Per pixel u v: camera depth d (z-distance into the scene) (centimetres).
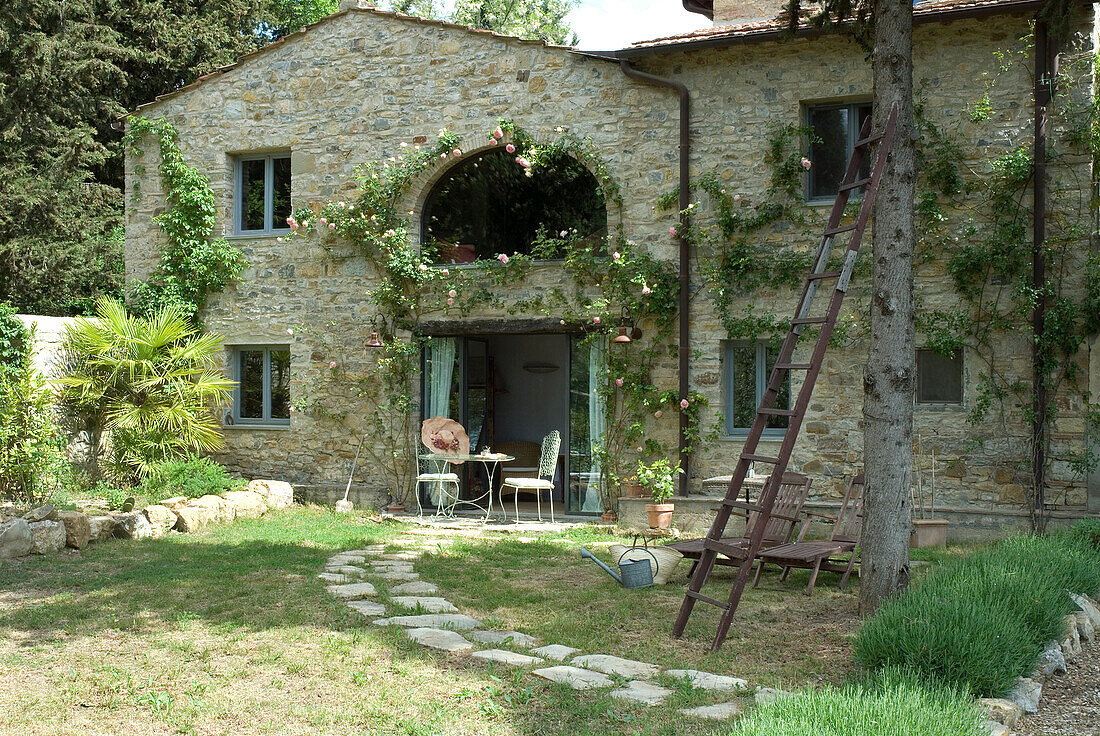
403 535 1012
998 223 948
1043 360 923
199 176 1266
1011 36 950
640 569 746
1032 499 929
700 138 1061
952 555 847
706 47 1032
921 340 979
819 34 973
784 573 784
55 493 1067
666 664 537
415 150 1188
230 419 1277
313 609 654
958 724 370
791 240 1027
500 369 1464
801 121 1030
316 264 1226
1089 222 921
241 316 1259
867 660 495
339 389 1216
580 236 1141
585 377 1141
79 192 1933
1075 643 565
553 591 736
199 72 2078
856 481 827
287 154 1265
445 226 1213
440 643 567
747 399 1062
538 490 1122
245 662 532
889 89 627
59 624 615
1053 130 931
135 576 764
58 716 450
